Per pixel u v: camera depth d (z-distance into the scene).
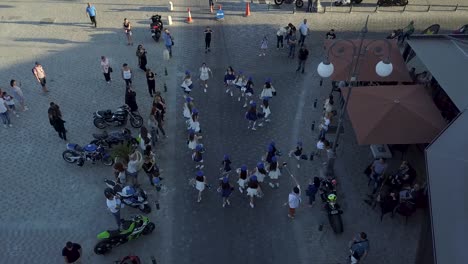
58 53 24.86
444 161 13.04
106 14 28.77
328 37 24.23
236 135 19.70
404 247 15.25
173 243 15.30
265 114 19.64
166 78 23.11
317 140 19.47
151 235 15.54
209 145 19.17
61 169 17.95
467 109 15.12
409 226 15.91
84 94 21.95
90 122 20.28
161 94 21.97
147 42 25.98
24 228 15.66
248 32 26.94
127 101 19.50
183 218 16.14
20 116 20.58
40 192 17.00
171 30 27.14
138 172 17.44
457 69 18.44
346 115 20.67
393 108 16.38
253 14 28.84
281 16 28.62
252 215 16.25
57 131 18.75
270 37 26.47
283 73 23.61
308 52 23.61
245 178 16.23
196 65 24.12
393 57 19.73
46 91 21.92
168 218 16.14
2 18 28.05
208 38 24.19
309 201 16.53
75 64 24.02
